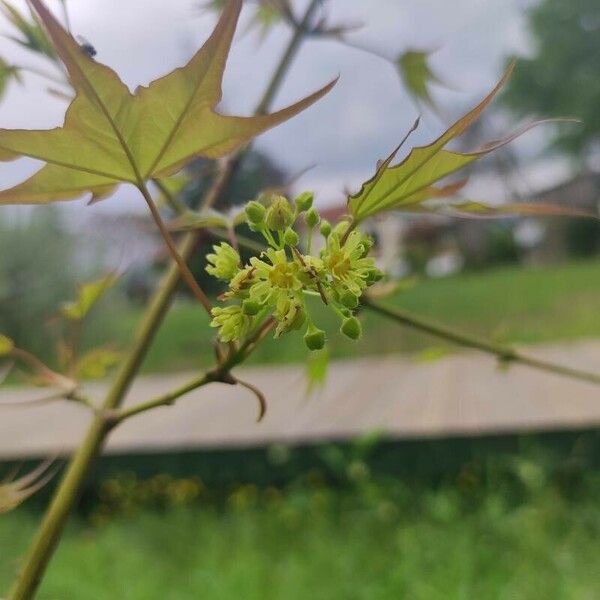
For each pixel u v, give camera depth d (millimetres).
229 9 103
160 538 638
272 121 111
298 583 503
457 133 114
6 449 755
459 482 614
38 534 133
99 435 138
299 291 115
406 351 1240
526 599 444
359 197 122
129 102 109
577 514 544
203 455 690
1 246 1906
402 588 477
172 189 201
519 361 231
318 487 660
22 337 1876
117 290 2025
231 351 124
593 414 629
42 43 157
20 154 114
